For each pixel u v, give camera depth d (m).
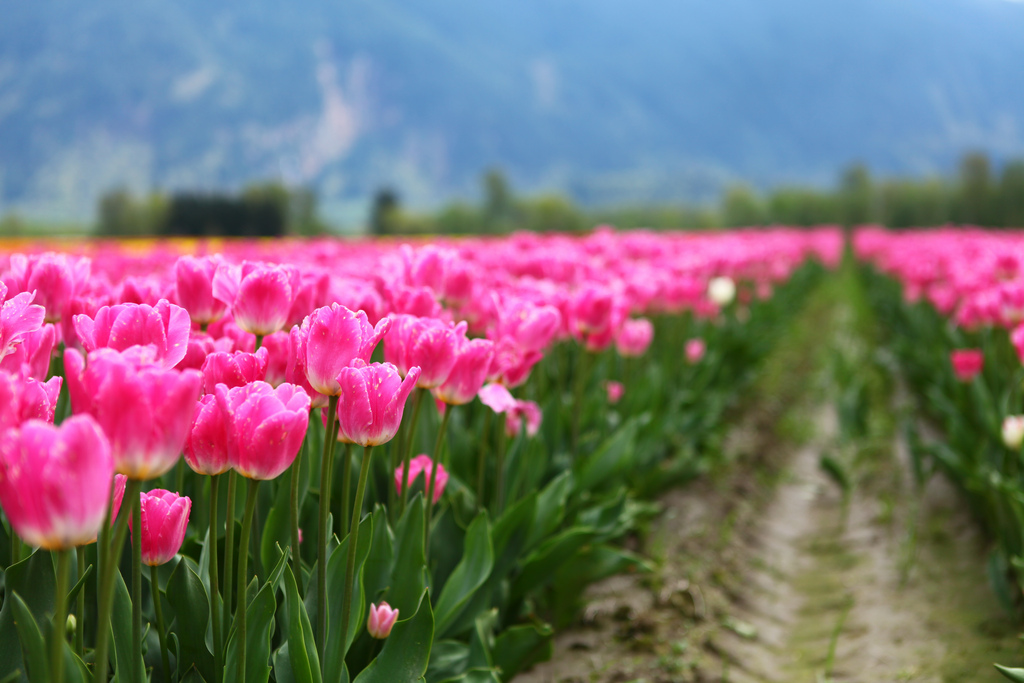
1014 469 3.73
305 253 5.90
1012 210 50.31
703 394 6.14
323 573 1.70
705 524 4.69
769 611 3.97
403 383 1.55
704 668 3.21
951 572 4.01
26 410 1.24
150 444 1.10
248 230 41.59
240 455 1.38
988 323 5.00
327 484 1.66
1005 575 3.55
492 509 2.98
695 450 5.84
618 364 5.30
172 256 7.15
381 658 1.80
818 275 23.20
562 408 3.90
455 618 2.43
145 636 1.85
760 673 3.33
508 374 2.55
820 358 10.91
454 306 2.88
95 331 1.35
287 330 2.41
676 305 5.64
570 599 3.15
